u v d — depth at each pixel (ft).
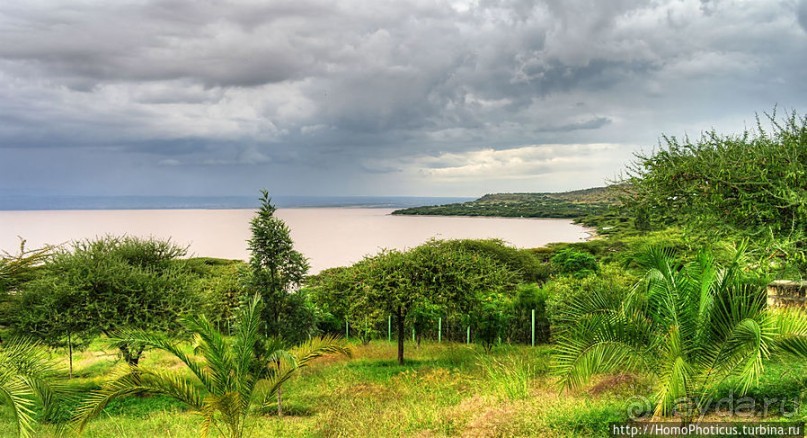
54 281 61.57
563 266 104.22
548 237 281.54
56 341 62.59
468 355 68.44
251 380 34.40
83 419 30.81
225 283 68.95
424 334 89.61
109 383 31.30
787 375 33.14
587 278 67.26
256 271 50.39
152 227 411.13
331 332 92.48
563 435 29.94
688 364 27.84
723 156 48.55
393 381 51.90
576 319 31.09
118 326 59.52
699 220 48.88
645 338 29.43
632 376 37.50
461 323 81.76
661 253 31.04
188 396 32.68
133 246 71.97
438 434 33.53
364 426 36.86
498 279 72.59
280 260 50.49
